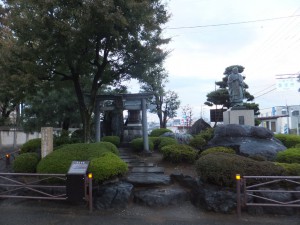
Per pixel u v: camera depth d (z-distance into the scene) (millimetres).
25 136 29219
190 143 10969
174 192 7477
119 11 8031
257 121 22609
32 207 7223
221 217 6586
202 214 6781
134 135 15086
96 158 7762
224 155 7645
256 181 6961
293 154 8406
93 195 7227
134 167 9375
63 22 8195
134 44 9609
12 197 7332
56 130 18938
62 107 18172
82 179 6723
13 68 8977
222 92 25062
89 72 10984
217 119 24297
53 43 8617
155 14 9812
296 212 6676
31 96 11320
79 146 8656
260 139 10641
